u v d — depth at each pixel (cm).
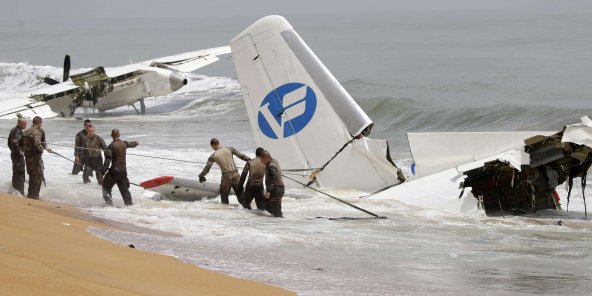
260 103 4734
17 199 4288
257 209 4491
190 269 2748
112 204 4806
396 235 3800
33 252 2484
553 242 3675
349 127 4447
